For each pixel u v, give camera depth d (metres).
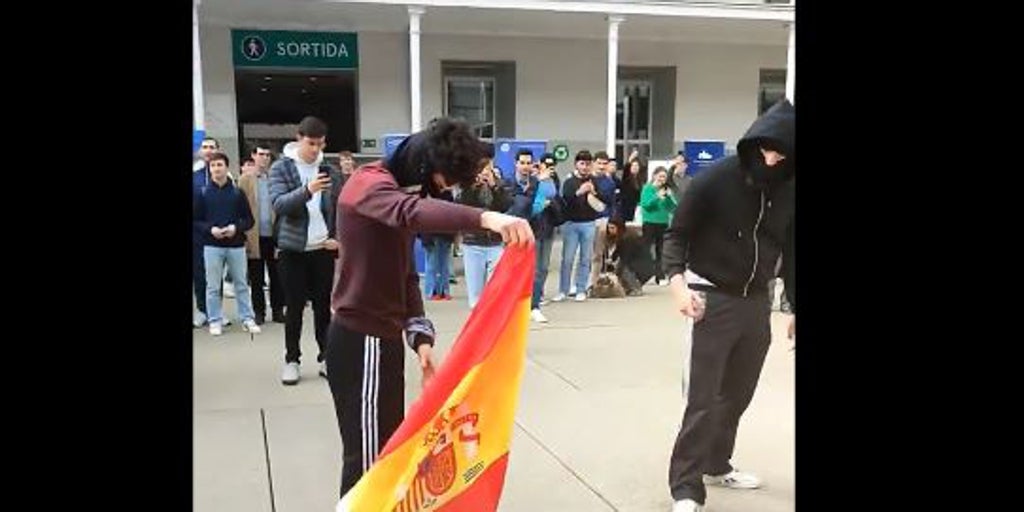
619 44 17.03
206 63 15.24
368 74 16.05
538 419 5.22
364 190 2.79
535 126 16.89
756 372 3.86
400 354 3.00
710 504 3.92
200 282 8.20
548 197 9.27
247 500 3.98
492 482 2.84
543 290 10.05
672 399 5.65
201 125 13.73
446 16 15.05
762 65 17.66
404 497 2.70
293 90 16.36
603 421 5.18
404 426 2.70
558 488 4.14
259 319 8.32
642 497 4.03
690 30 16.48
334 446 4.71
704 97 17.55
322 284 5.98
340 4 14.07
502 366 2.82
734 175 3.50
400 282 2.95
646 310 9.12
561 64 16.86
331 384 2.99
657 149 17.69
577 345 7.32
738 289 3.59
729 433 4.05
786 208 3.55
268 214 8.12
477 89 16.92
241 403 5.52
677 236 3.62
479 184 7.93
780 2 15.88
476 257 7.45
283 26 15.45
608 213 10.22
